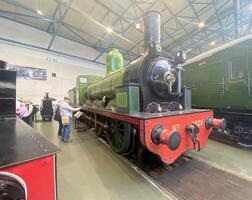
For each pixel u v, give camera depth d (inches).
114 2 284.2
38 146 43.5
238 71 155.5
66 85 495.5
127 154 136.0
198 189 87.5
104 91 174.1
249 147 155.6
